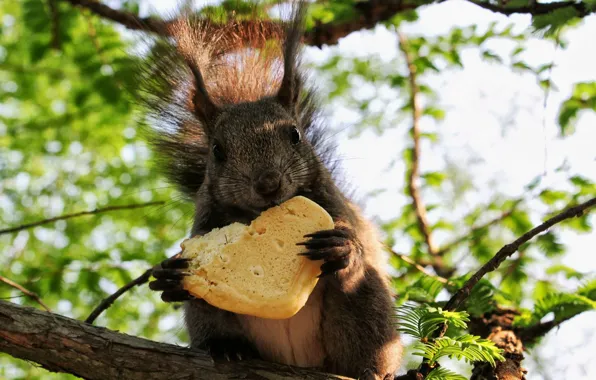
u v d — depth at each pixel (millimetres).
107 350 7133
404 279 11516
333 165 10039
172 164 9789
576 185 12445
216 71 10367
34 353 7074
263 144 8445
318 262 7242
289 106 9484
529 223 12312
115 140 19172
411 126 15031
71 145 20297
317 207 7363
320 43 11508
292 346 8867
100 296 12094
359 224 9117
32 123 18750
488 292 9438
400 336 9383
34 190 20750
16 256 18469
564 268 11789
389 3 11359
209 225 8820
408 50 14914
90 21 13211
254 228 7270
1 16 19672
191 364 7281
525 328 9508
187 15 10234
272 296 6969
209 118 9562
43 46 13828
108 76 13078
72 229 19156
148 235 18328
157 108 9953
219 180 8531
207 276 7066
